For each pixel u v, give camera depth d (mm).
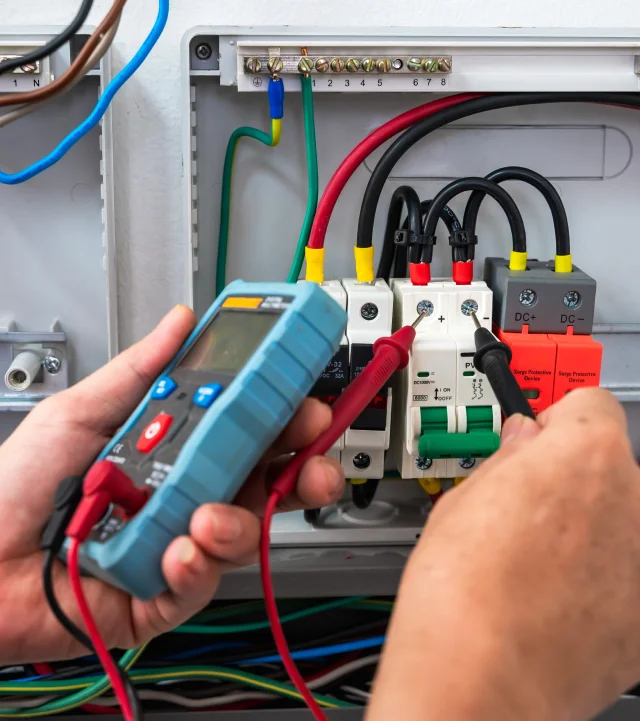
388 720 222
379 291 624
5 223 714
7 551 479
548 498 270
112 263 675
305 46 621
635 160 722
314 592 639
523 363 612
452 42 625
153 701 689
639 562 271
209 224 711
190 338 447
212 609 714
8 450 497
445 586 250
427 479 667
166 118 713
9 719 629
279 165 708
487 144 713
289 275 691
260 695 677
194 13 694
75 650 481
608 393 335
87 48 562
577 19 723
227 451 352
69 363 739
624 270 744
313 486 401
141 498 344
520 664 236
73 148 702
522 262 667
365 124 702
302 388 368
